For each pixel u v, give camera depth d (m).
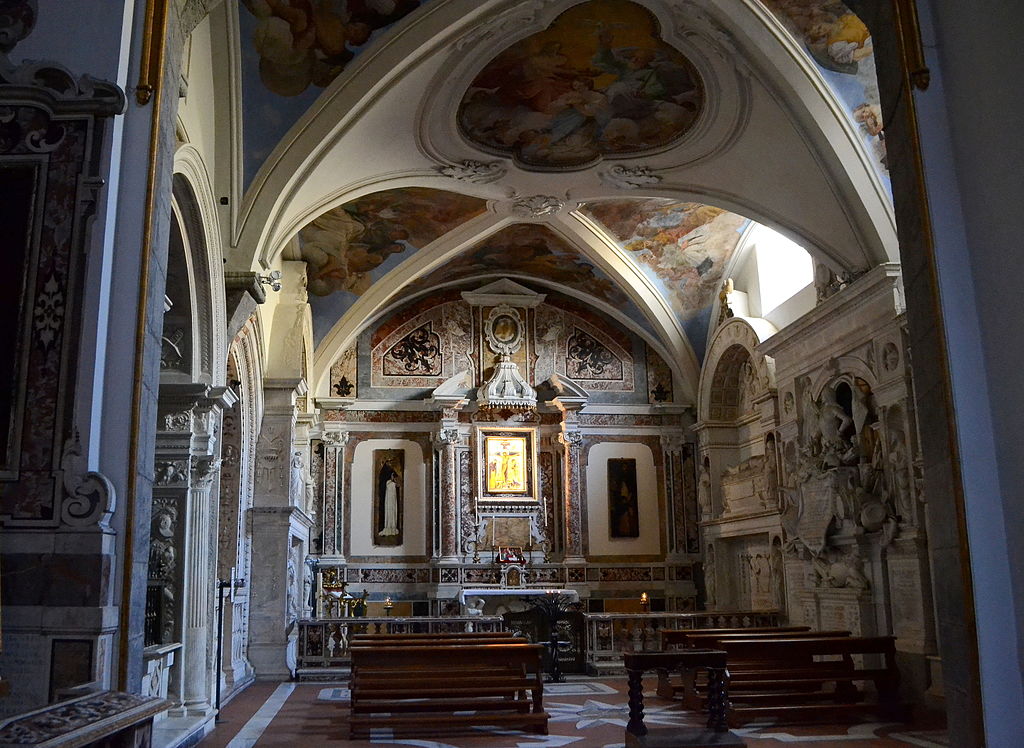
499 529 19.95
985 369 5.84
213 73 10.57
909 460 12.30
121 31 5.89
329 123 11.13
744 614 15.77
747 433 19.19
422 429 20.23
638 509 20.58
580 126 13.48
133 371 5.64
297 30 10.25
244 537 13.70
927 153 6.14
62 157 5.75
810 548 14.50
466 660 9.96
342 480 19.72
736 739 7.95
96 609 5.21
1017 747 5.34
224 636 12.74
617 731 9.67
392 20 10.52
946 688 5.98
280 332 15.62
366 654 9.85
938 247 6.00
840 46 11.20
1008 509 5.61
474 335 20.80
